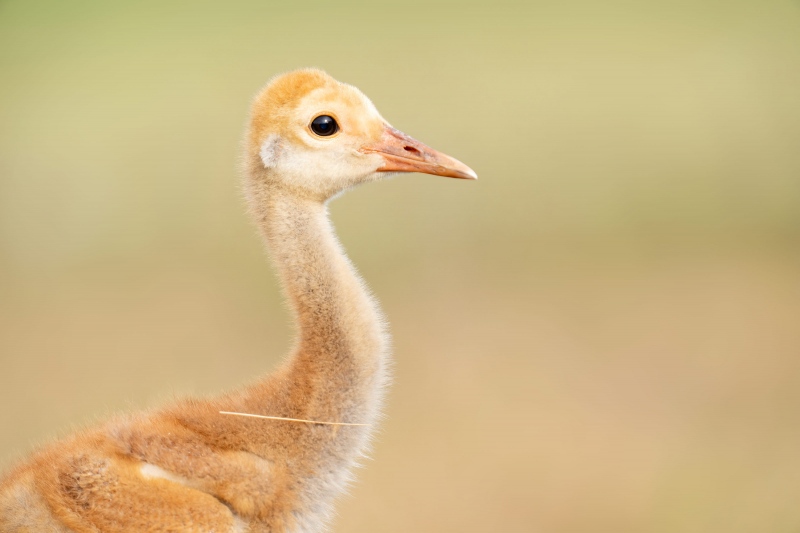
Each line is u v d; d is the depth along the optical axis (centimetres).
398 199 2148
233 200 2184
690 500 1275
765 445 1387
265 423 770
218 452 752
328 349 790
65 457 735
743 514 1255
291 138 831
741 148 2556
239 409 781
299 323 809
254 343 1595
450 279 1952
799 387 1551
